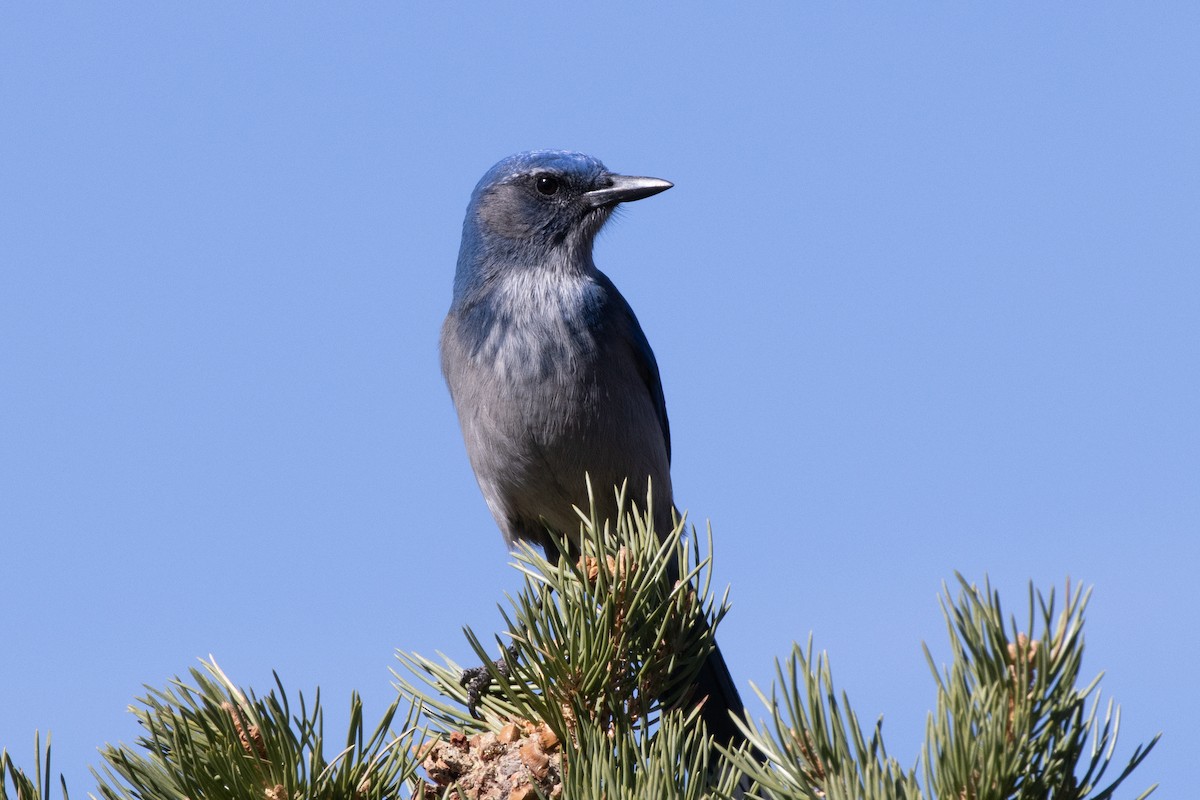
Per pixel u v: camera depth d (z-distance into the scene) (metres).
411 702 7.50
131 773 6.25
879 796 5.09
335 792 6.42
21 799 5.83
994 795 5.13
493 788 6.57
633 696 7.43
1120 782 5.12
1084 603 5.23
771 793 5.44
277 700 6.33
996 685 5.11
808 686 5.38
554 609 7.32
